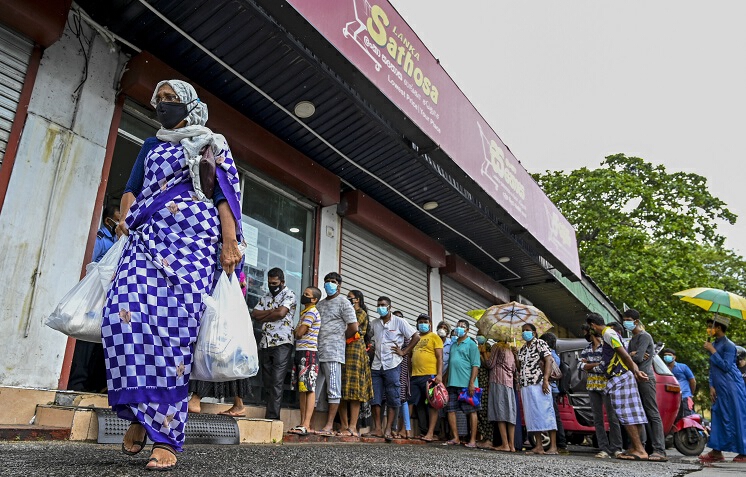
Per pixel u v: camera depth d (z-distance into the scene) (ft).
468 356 21.74
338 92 17.81
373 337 21.94
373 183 24.47
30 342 12.83
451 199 25.81
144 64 15.87
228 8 14.12
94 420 11.18
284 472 6.73
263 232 21.11
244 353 6.25
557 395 22.74
